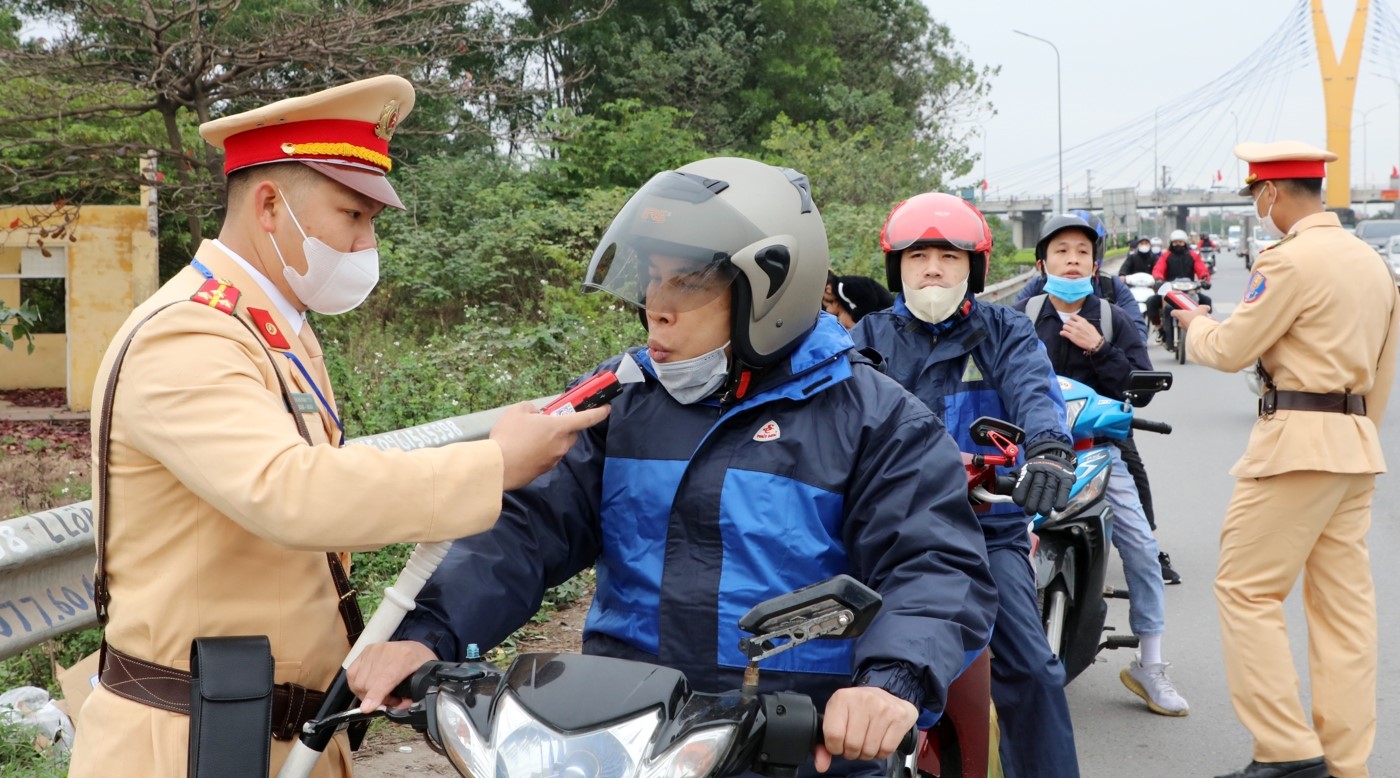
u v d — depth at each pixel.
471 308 14.91
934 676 2.05
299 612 2.17
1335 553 3.93
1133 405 5.10
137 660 2.10
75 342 13.16
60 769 3.48
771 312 2.27
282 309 2.24
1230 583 4.00
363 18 10.38
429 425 5.77
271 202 2.18
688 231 2.25
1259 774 3.93
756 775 2.14
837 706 1.94
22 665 4.44
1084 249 5.19
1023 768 3.53
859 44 30.62
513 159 18.89
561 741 1.79
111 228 13.05
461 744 1.86
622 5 25.58
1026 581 3.61
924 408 2.35
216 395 1.98
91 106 11.37
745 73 26.28
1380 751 4.51
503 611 2.32
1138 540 5.00
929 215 3.81
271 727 2.06
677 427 2.37
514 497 2.39
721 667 2.25
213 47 10.12
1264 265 3.88
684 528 2.32
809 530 2.28
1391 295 3.93
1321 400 3.85
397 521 1.96
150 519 2.07
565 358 11.19
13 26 12.99
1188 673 5.44
